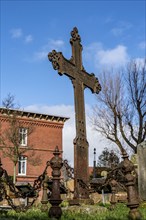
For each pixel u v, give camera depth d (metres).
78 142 10.89
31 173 45.53
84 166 10.90
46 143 48.03
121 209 10.01
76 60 11.75
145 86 34.62
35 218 7.75
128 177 6.48
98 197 15.84
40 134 47.81
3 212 9.16
